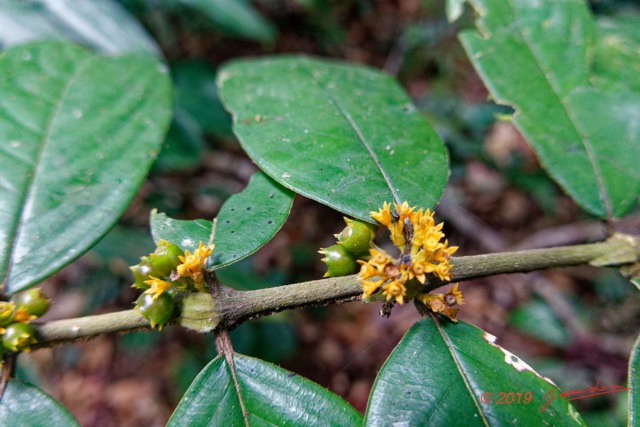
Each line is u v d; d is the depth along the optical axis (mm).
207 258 152
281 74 202
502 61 197
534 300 456
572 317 442
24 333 144
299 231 557
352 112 187
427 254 142
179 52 548
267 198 165
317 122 182
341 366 512
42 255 158
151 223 162
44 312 151
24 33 243
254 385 144
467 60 668
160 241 149
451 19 212
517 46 200
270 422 141
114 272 459
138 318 148
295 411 142
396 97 197
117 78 198
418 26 693
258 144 174
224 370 145
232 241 156
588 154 182
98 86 195
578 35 201
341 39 733
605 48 203
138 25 270
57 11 254
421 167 169
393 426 136
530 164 573
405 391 139
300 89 196
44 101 187
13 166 169
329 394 143
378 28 768
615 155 181
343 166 167
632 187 176
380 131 180
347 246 147
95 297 452
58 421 145
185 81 409
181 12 514
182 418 141
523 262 156
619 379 394
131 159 178
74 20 255
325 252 149
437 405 138
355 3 778
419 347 144
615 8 369
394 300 145
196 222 162
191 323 146
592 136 184
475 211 558
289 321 475
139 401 476
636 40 211
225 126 404
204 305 146
